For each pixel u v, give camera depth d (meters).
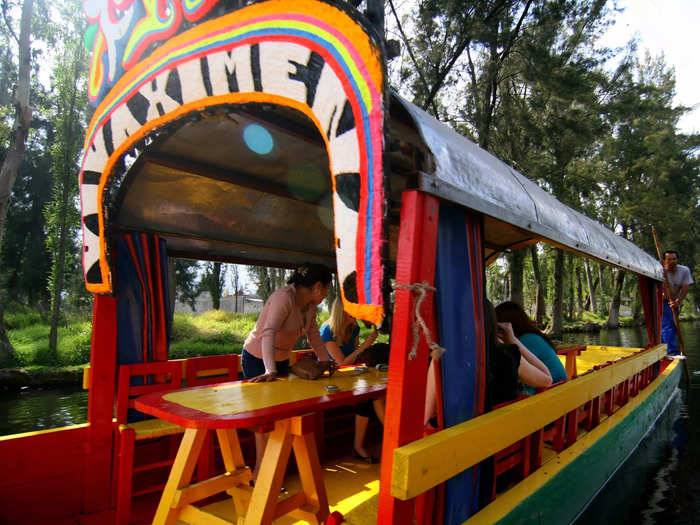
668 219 28.47
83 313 22.06
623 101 19.38
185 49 2.21
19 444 2.84
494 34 15.35
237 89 2.00
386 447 1.57
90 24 2.96
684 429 6.13
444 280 1.90
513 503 2.30
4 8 16.58
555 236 2.85
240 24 1.99
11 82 19.45
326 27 1.71
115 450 3.16
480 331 2.15
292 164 3.19
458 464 1.68
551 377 3.24
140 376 3.42
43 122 28.86
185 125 2.36
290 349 3.30
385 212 1.52
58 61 15.59
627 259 4.87
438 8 15.82
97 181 2.88
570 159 19.39
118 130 2.66
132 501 3.16
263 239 4.23
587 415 3.96
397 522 1.54
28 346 15.17
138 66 2.50
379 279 1.54
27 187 29.17
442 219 1.95
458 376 1.96
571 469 3.09
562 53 17.80
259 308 42.78
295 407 2.06
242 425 1.85
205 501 3.07
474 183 2.03
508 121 18.41
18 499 2.82
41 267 28.66
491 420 1.92
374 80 1.57
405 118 1.81
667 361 8.33
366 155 1.58
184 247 4.07
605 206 29.62
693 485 4.39
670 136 30.42
